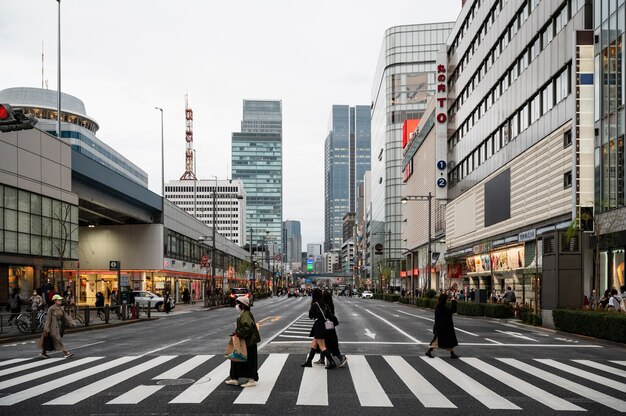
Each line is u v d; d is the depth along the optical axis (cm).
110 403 877
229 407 848
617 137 2655
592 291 2811
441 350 1602
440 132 6412
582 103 2905
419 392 970
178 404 869
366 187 19138
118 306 3025
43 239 3603
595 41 2897
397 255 11956
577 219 2675
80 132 11219
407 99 12225
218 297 5588
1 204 3166
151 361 1365
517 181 3959
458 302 3838
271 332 2230
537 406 868
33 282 3572
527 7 3797
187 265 7125
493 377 1132
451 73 6253
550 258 2439
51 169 3706
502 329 2444
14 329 2238
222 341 1888
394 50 12388
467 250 5362
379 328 2455
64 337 2112
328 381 1075
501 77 4388
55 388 1008
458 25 5903
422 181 8056
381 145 13238
